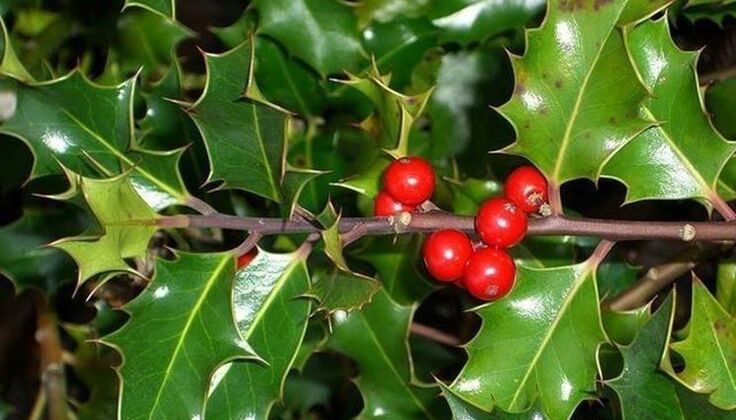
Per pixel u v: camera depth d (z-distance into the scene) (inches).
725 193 14.4
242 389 13.5
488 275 13.0
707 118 13.9
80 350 17.8
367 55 16.4
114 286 16.6
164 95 16.2
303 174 13.2
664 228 13.4
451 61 16.9
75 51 17.8
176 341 13.3
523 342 13.5
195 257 13.5
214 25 19.3
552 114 13.5
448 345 17.2
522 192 13.3
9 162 17.0
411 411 15.7
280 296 13.6
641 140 14.0
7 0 17.1
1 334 19.6
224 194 16.4
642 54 14.0
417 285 15.7
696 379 13.3
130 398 13.1
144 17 16.9
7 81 15.4
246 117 13.3
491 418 12.8
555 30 13.3
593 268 13.6
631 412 12.9
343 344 15.7
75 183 12.9
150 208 13.0
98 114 14.0
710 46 17.6
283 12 16.2
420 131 16.8
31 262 16.8
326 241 12.7
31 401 19.9
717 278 14.9
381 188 13.9
